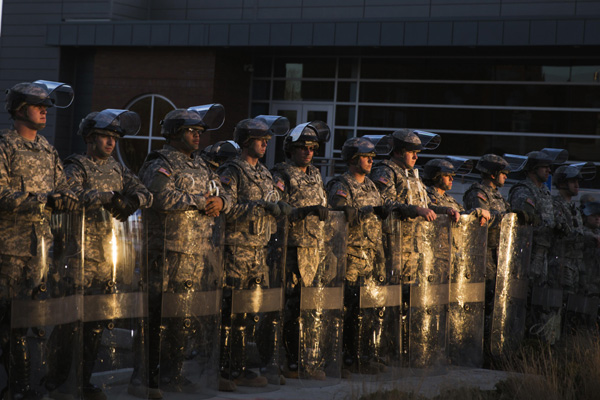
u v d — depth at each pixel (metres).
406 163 7.06
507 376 6.55
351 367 6.48
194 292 5.36
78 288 4.72
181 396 5.34
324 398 5.59
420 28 17.77
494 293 7.73
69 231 4.66
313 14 20.17
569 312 9.17
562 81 18.53
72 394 4.70
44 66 21.08
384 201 6.83
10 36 21.39
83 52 21.27
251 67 20.69
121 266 5.01
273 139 19.95
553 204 8.77
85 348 4.85
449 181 7.99
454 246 7.34
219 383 5.68
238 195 5.85
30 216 4.46
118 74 20.62
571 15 16.84
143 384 5.12
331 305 6.20
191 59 19.98
